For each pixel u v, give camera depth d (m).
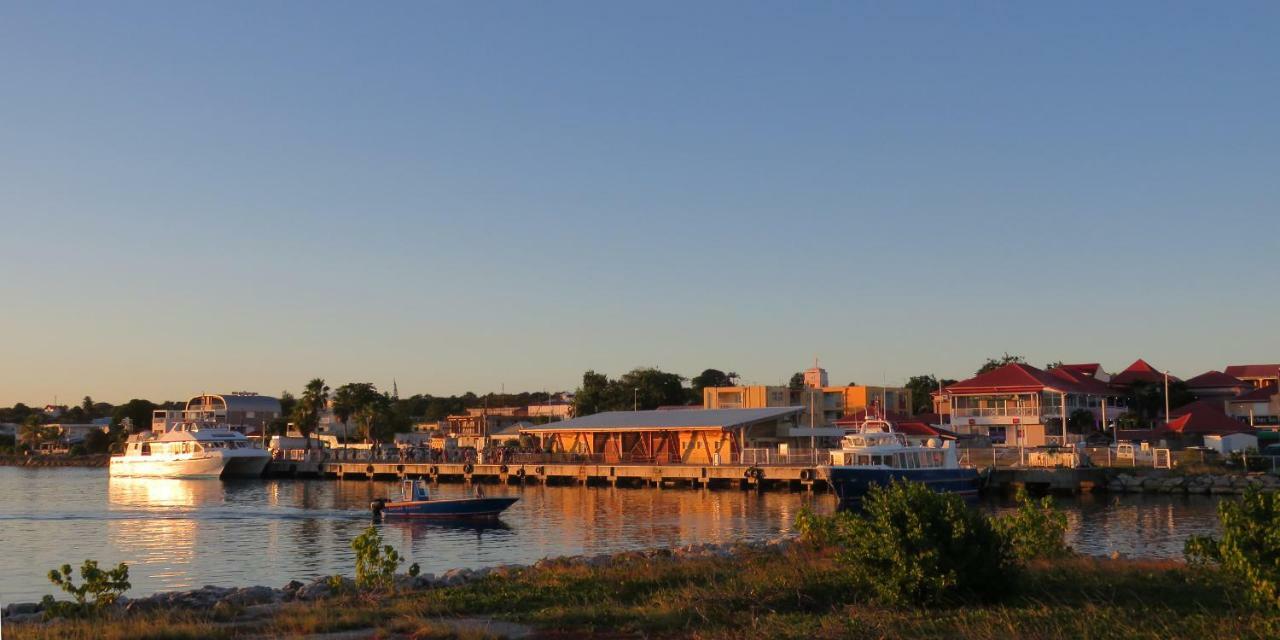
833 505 60.81
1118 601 18.64
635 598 20.70
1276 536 15.49
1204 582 20.25
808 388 112.75
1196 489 61.62
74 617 20.59
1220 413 80.50
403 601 20.94
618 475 78.44
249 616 20.59
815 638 15.90
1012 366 97.38
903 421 94.62
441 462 90.31
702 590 20.50
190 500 68.94
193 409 153.12
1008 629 15.76
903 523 19.02
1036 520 25.20
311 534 47.75
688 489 73.81
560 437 92.56
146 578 34.38
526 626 17.94
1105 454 70.50
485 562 37.56
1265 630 15.13
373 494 74.25
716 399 116.81
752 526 49.53
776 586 20.50
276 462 96.19
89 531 49.44
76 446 152.75
